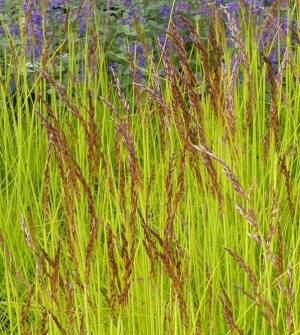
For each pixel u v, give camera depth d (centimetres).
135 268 354
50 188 500
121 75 606
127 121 323
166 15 625
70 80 528
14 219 489
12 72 604
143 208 337
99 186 407
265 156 385
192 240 372
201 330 324
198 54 551
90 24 595
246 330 364
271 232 291
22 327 319
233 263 389
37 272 331
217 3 614
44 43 502
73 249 317
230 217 387
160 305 336
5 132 499
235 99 441
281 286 281
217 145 399
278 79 371
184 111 331
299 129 488
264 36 580
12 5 627
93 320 337
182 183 294
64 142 313
